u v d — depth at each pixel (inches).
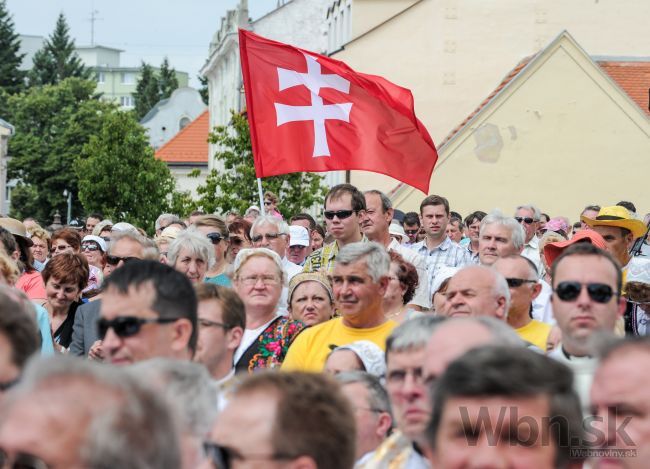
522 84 2655.0
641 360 315.3
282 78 1074.1
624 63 2930.6
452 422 284.4
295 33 4394.7
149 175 4549.7
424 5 2908.5
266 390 322.7
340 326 672.4
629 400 312.3
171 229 1187.9
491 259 888.3
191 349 464.1
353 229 937.5
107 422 241.8
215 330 552.4
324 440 317.1
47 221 6776.6
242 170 2709.2
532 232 1211.2
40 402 243.9
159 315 453.4
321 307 762.2
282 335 707.4
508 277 668.7
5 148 5285.4
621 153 2652.6
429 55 2913.4
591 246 544.1
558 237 967.6
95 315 808.3
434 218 1146.0
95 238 1197.7
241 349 706.2
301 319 762.8
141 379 259.9
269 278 715.4
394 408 446.3
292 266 1024.9
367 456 447.5
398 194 2642.7
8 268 733.9
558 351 548.4
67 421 241.6
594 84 2650.1
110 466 239.6
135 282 454.0
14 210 6702.8
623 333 694.5
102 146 4611.2
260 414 317.1
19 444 240.7
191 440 355.3
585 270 533.3
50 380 247.9
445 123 2915.8
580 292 533.0
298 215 1369.3
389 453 436.8
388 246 976.9
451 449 284.7
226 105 5064.0
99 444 239.8
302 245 1138.7
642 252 1019.3
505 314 598.9
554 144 2655.0
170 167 6131.9
